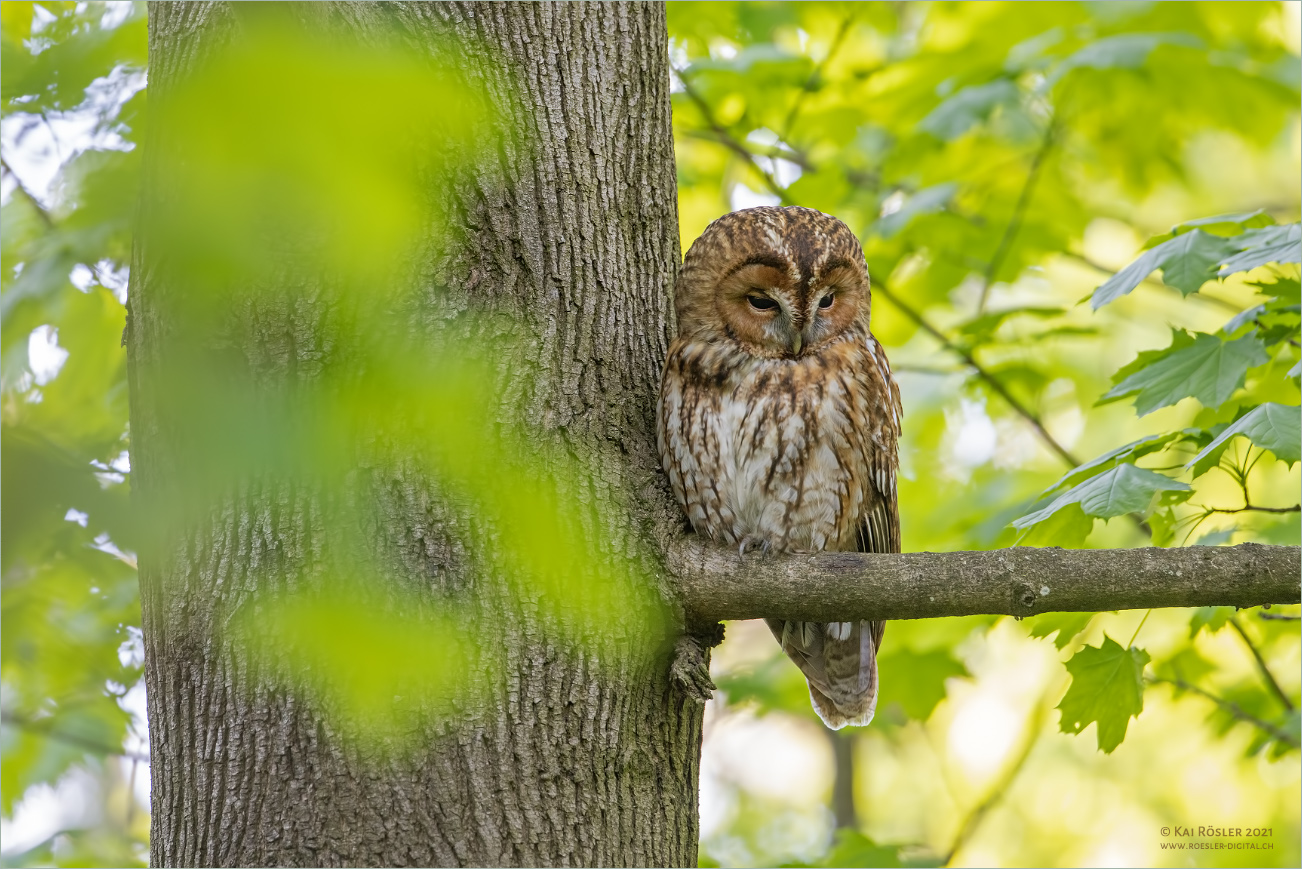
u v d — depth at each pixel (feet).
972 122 38.17
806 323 27.84
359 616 13.73
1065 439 55.21
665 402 24.03
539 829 19.22
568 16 23.18
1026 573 20.77
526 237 21.74
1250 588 20.57
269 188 9.50
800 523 28.68
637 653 20.76
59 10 28.04
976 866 62.75
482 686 19.16
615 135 23.50
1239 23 42.65
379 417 12.71
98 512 9.62
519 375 21.04
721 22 43.21
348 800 18.57
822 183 42.75
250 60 9.14
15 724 37.76
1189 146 53.16
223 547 19.10
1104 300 27.48
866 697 31.58
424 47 21.20
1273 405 23.39
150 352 19.10
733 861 65.82
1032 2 42.04
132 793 43.75
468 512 19.03
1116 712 26.66
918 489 48.85
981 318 40.01
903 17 48.75
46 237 32.48
